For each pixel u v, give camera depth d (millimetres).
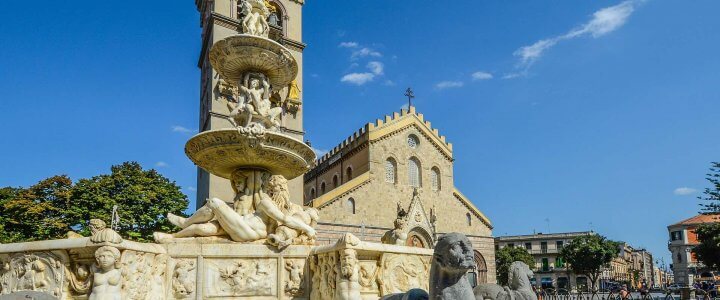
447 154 59594
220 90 41219
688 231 98250
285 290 10078
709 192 35719
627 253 137875
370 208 51719
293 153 11289
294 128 45312
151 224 38531
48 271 7730
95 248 7492
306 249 10359
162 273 9266
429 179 57469
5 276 8047
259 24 12805
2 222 34781
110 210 36156
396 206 53781
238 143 10695
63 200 36812
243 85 12023
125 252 7789
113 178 38312
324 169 66188
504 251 88562
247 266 10000
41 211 35375
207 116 42344
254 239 10375
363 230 49812
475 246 58156
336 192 50062
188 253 9664
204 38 48188
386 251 9680
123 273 7727
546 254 115438
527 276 8875
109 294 7422
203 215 10359
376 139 54719
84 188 36812
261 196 11203
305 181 74188
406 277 10094
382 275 9602
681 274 97688
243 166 11547
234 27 44844
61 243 7680
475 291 8680
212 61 12289
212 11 44188
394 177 55094
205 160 11367
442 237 5129
